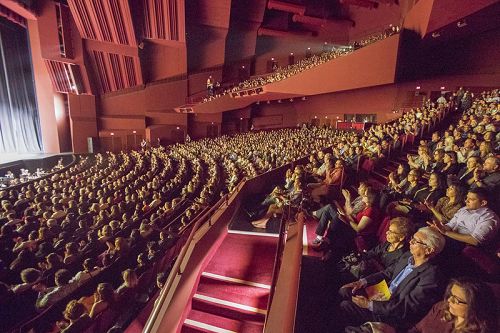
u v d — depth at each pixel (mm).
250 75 30281
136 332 4602
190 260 4391
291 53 30172
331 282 3328
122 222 8641
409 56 18453
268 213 6133
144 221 7480
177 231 8078
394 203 3965
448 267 2807
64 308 4840
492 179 3854
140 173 15680
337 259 3842
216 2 24141
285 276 3664
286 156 12109
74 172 17703
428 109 13523
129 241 6875
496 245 2959
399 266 2744
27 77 23484
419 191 4609
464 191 3615
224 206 6125
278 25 28641
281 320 3027
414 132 9773
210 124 28969
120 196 10734
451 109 12656
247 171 11164
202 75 27875
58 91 23188
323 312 2924
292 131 25188
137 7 22016
